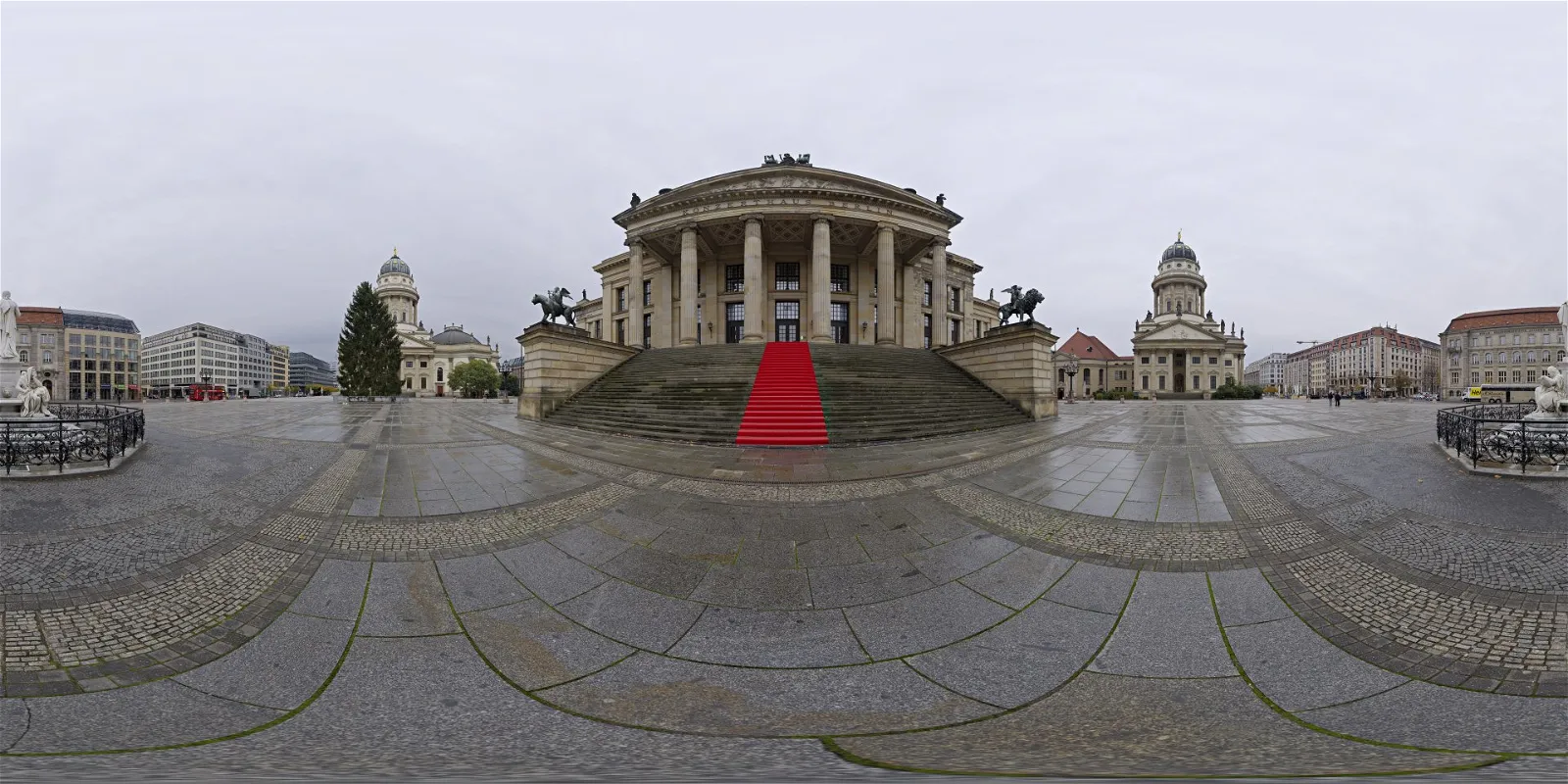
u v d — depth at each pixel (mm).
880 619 4449
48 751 3100
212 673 3764
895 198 35156
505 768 3102
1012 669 3814
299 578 5199
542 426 19609
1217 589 4941
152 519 6930
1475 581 4984
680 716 3426
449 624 4375
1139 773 3025
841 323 38469
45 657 3908
